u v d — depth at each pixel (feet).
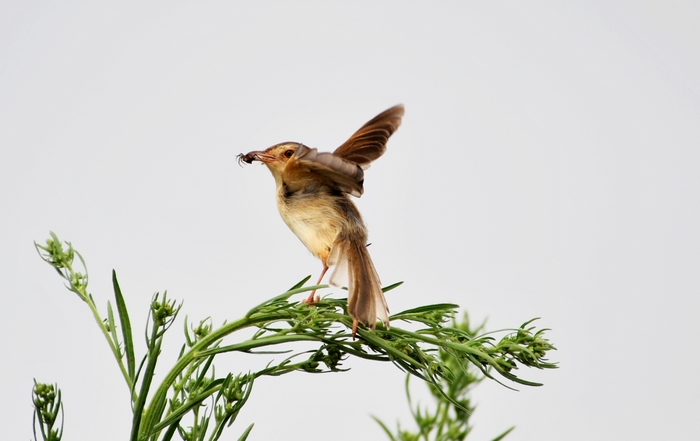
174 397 21.18
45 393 19.97
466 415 30.09
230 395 20.74
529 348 21.16
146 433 20.18
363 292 22.81
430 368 21.62
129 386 20.61
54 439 19.94
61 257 22.41
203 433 20.99
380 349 21.77
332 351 21.58
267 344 21.07
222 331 21.20
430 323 23.15
